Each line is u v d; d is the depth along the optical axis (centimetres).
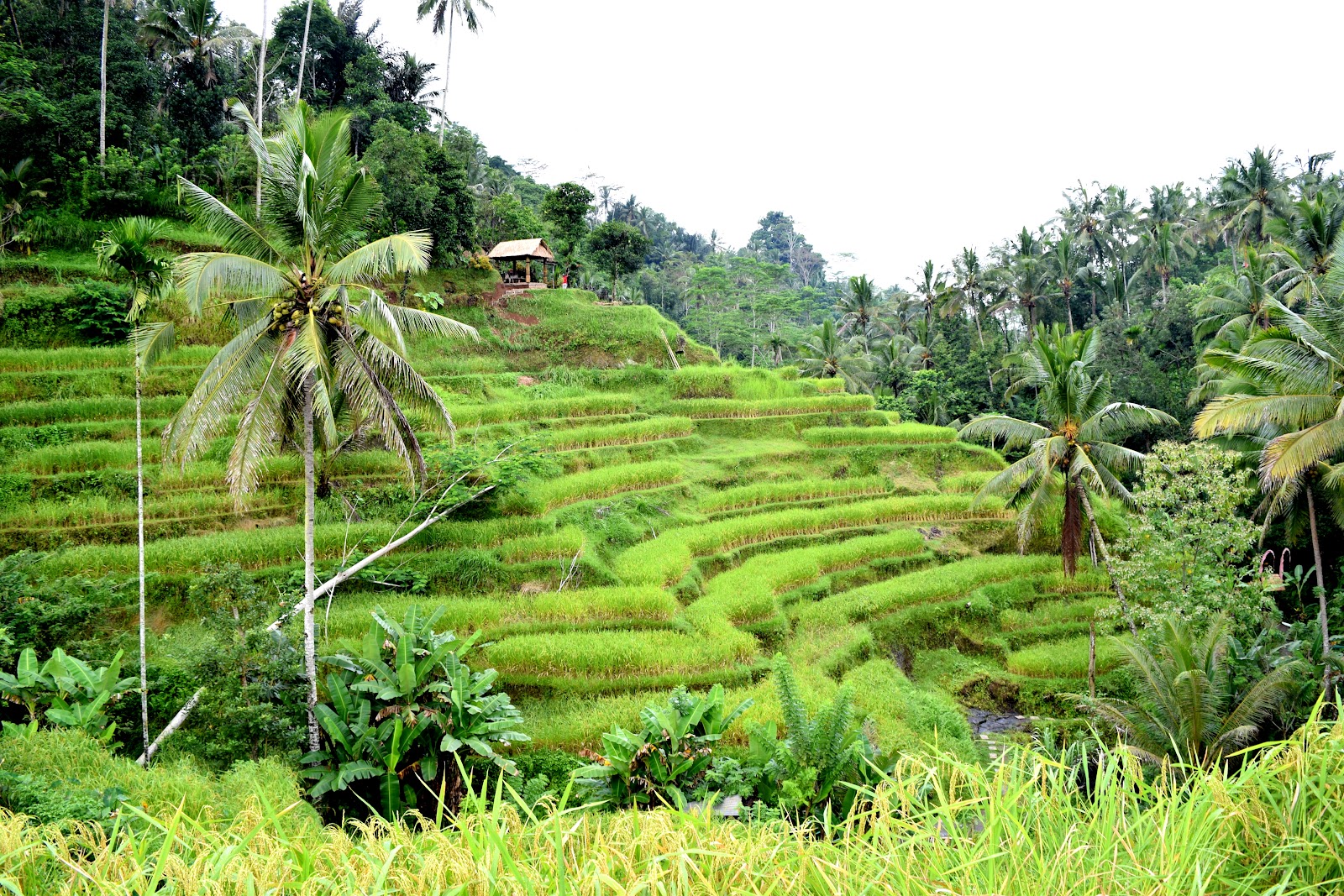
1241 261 5941
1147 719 1911
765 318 8062
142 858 395
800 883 353
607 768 1636
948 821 364
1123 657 2630
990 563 3180
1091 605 3008
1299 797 362
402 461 2681
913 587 2908
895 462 3838
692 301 8450
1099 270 7094
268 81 5091
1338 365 1906
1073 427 2872
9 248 3294
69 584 1880
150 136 4084
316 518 2444
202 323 3194
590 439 3400
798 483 3506
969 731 2277
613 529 2886
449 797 1697
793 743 1680
